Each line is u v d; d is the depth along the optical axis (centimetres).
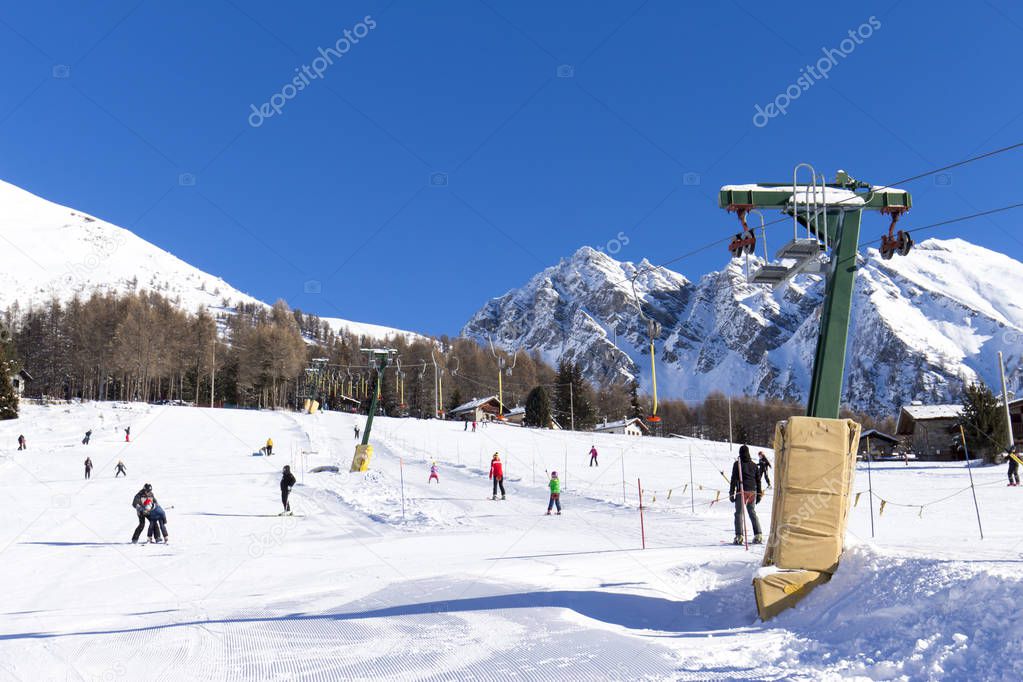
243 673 638
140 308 13050
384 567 1277
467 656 660
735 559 1158
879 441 7800
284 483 2378
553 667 612
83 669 668
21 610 1030
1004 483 3444
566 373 13688
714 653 641
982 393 5112
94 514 2458
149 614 952
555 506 2472
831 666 575
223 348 14850
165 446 6103
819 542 800
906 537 1434
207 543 1758
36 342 12600
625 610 855
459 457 5219
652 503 2520
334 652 698
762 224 977
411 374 15038
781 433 859
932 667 530
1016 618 541
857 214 940
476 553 1421
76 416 8406
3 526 2142
